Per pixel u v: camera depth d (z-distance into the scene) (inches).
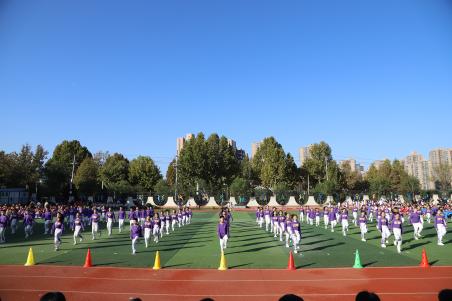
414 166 6565.0
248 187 3580.2
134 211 1306.6
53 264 741.3
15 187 2775.6
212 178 3907.5
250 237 1189.7
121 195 3646.7
